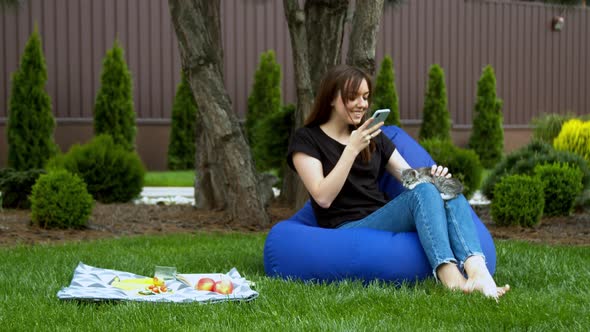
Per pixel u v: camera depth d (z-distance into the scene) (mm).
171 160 15602
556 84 19859
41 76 12531
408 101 17953
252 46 16547
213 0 8570
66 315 3635
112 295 3951
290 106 9664
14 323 3510
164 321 3498
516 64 19250
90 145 10133
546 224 8141
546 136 14195
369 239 4414
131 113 14258
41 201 7395
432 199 4207
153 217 8445
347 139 4703
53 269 4984
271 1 16641
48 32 15008
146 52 15852
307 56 8008
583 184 9031
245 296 3928
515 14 19156
